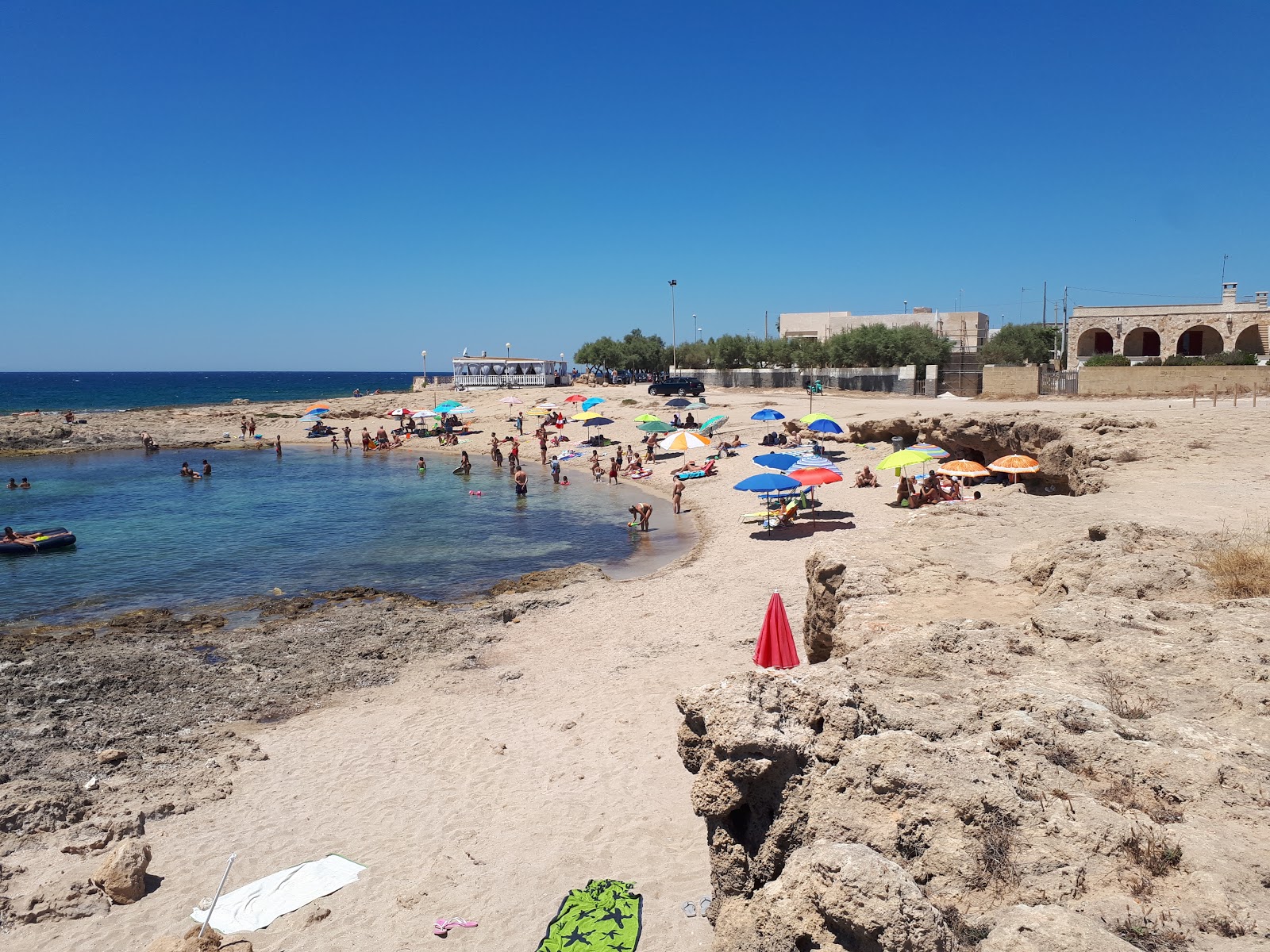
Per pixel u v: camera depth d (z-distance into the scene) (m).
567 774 10.62
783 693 5.86
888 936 3.87
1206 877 4.19
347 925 7.73
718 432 46.12
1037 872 4.43
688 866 8.30
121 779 10.93
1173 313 55.59
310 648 16.36
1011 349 69.88
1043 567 10.98
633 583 20.83
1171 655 7.16
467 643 16.69
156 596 21.09
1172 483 18.28
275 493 38.12
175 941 7.28
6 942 7.61
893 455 25.91
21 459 52.78
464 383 87.50
